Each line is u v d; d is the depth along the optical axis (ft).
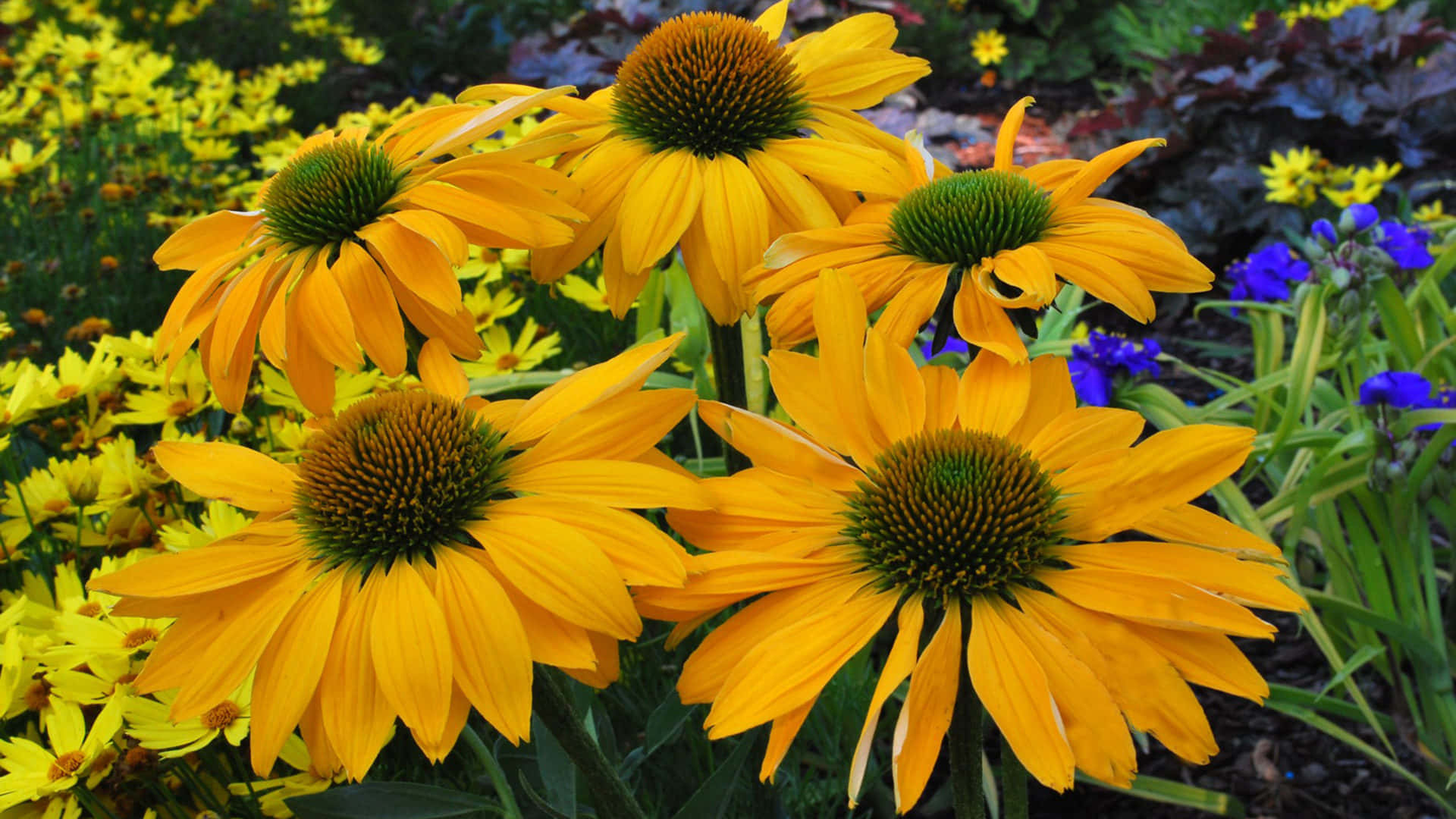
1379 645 1.89
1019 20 5.21
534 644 1.16
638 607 1.20
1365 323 2.02
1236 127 3.72
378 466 1.22
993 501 1.21
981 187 1.39
